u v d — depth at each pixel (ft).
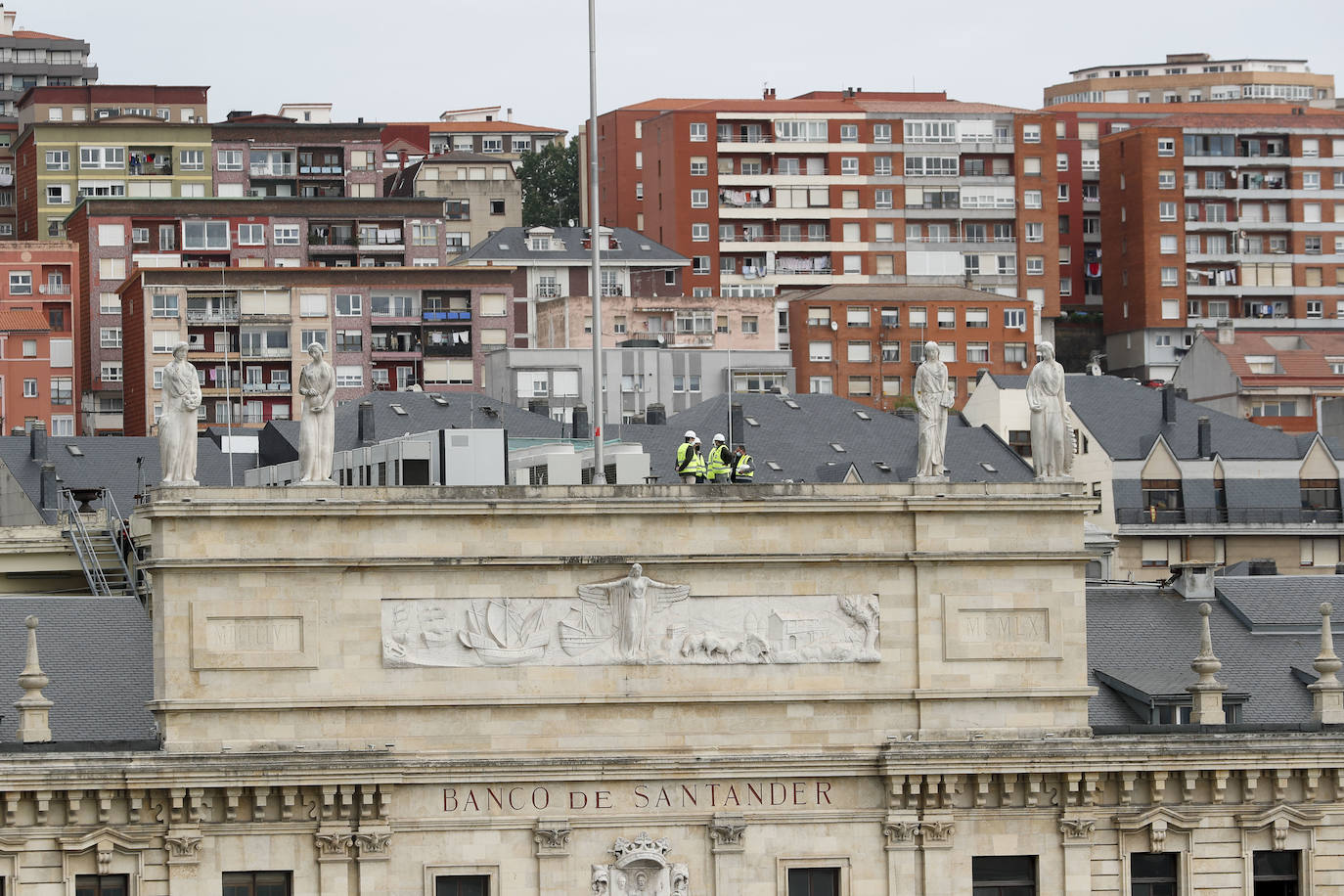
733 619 415.85
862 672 418.72
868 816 418.10
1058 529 423.23
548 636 409.28
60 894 391.86
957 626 420.77
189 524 396.57
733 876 413.18
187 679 395.75
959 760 416.26
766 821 414.82
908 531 420.36
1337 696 444.96
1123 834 426.92
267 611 399.03
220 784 393.29
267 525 399.03
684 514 413.18
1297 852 434.71
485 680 406.41
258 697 398.01
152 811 395.14
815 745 417.28
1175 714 451.53
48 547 581.12
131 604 447.01
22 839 390.42
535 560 407.44
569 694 408.46
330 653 401.08
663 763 410.31
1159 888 430.20
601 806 409.90
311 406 402.93
